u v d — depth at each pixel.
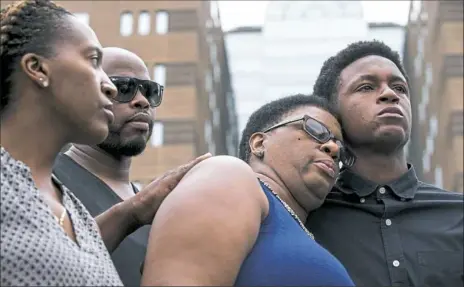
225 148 30.19
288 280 1.74
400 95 2.68
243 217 1.72
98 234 1.61
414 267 2.46
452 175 21.50
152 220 1.94
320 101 2.54
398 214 2.58
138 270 2.22
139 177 19.77
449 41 22.11
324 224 2.57
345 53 2.79
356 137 2.64
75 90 1.58
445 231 2.54
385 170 2.66
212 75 25.48
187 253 1.62
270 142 2.39
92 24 21.25
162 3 21.58
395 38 29.47
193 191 1.74
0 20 1.59
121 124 2.63
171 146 20.03
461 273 2.47
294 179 2.31
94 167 2.66
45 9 1.63
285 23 33.62
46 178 1.58
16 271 1.33
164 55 21.05
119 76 2.66
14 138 1.55
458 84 21.81
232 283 1.66
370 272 2.45
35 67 1.56
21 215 1.39
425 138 25.72
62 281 1.36
